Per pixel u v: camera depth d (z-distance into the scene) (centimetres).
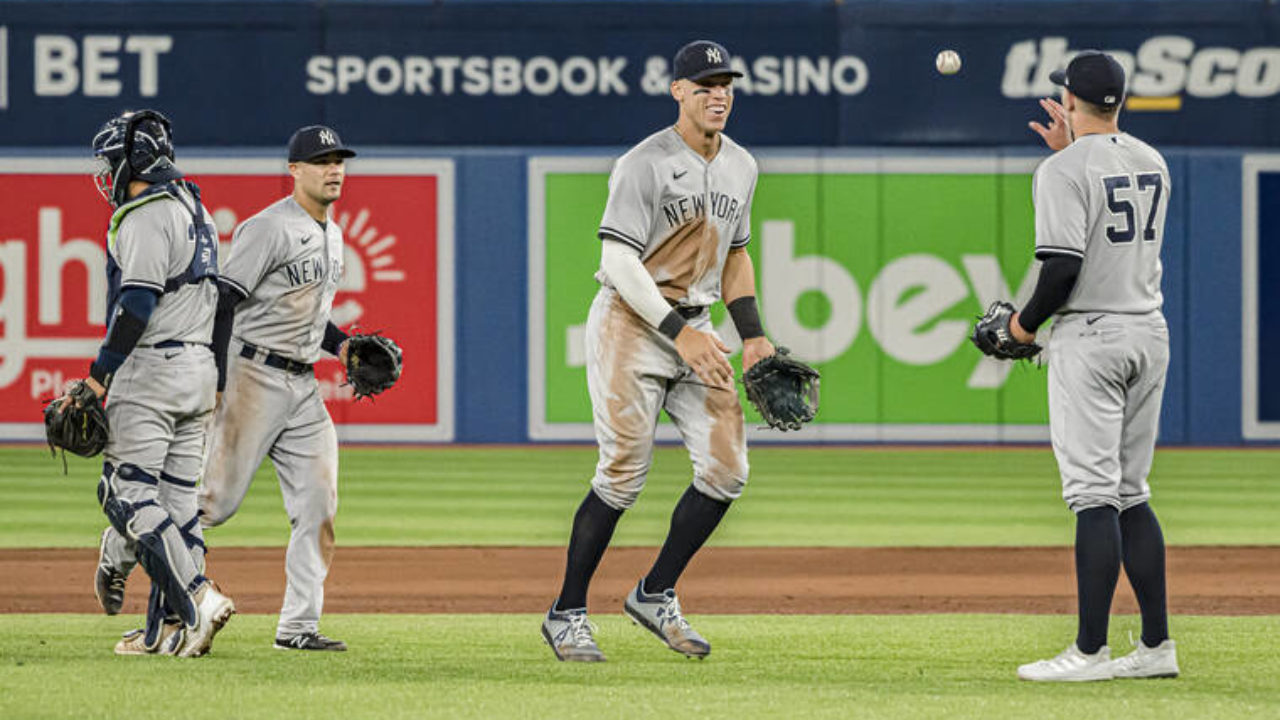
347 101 6456
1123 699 1723
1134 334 1817
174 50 6431
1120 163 1822
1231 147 6444
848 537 3819
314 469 2117
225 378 2039
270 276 2075
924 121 6481
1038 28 6450
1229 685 1822
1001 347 1908
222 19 6438
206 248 1980
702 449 2023
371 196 6425
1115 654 2147
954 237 6456
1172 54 6431
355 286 6406
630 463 2006
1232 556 3484
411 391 6412
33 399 6312
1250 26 6431
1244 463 5803
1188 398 6456
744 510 4369
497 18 6469
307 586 2111
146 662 1964
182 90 6438
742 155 2055
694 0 6475
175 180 1961
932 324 6456
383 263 6419
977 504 4534
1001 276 6469
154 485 1972
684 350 1920
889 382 6456
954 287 6462
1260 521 4153
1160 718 1612
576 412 6450
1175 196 6438
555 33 6475
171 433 1975
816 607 2781
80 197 6331
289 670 1914
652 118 6488
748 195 2064
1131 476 1880
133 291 1889
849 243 6450
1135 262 1827
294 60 6456
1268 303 6444
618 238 1961
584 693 1753
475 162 6444
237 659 2008
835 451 6291
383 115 6456
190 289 1956
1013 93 6469
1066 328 1842
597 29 6475
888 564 3375
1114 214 1811
